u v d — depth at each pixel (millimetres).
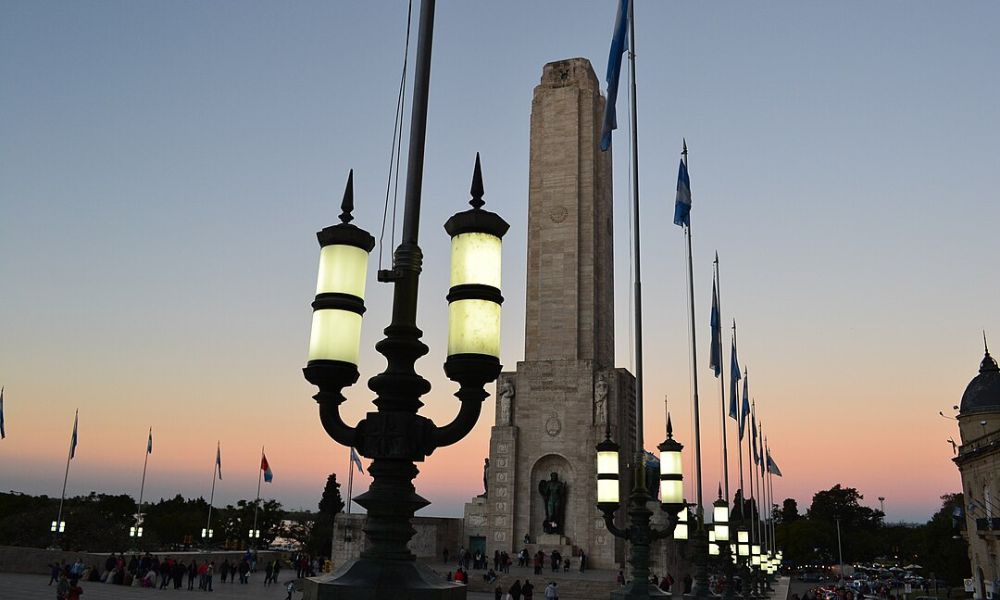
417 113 8148
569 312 78625
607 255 84250
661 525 69500
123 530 84938
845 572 158000
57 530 71312
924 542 108438
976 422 73438
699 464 28141
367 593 6340
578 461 74500
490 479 76062
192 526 133000
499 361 7391
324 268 7934
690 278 30375
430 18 8398
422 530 74625
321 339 7648
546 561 71688
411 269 7816
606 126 24062
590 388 76000
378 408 7504
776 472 78875
